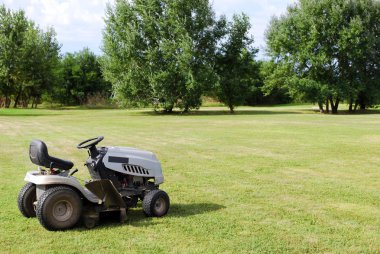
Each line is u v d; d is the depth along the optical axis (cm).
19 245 660
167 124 3378
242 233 721
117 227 752
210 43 5628
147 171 827
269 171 1317
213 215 830
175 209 878
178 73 5344
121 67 5462
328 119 4041
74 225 739
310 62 5803
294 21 5978
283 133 2552
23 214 810
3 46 7319
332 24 5688
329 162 1488
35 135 2427
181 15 5416
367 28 5838
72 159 1539
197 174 1265
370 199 959
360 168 1371
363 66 5956
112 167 786
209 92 5600
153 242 674
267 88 6494
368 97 6103
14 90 7881
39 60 7594
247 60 5788
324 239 693
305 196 989
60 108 8025
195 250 639
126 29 5359
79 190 737
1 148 1838
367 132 2595
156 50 5316
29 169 1338
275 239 691
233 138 2275
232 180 1176
